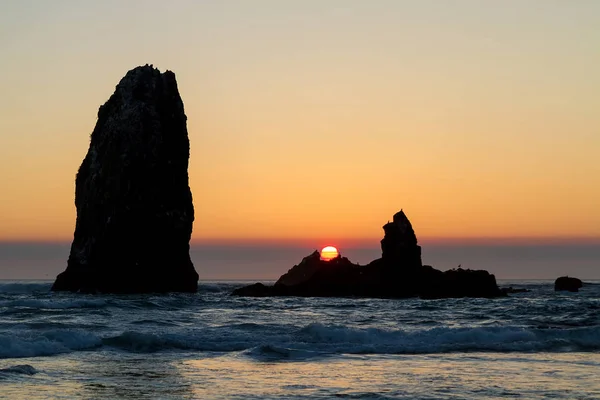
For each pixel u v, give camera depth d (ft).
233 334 141.18
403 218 331.16
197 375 101.40
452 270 334.24
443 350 128.06
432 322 171.32
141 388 91.56
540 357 120.88
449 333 140.26
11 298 269.85
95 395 86.89
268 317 184.96
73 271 333.42
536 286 600.39
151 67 344.69
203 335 139.44
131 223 323.57
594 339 138.10
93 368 105.60
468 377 100.68
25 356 115.65
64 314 181.68
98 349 123.95
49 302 211.20
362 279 326.24
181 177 341.82
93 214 330.75
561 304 240.12
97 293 321.52
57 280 339.57
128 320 167.84
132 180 324.80
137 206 324.39
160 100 339.98
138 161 325.83
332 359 117.29
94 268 326.24
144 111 331.57
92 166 337.11
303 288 328.08
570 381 97.96
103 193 328.08
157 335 134.10
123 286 322.96
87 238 332.80
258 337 137.18
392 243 328.08
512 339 139.44
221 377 99.91
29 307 204.54
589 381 98.02
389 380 98.12
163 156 333.21
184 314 193.16
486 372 104.99
